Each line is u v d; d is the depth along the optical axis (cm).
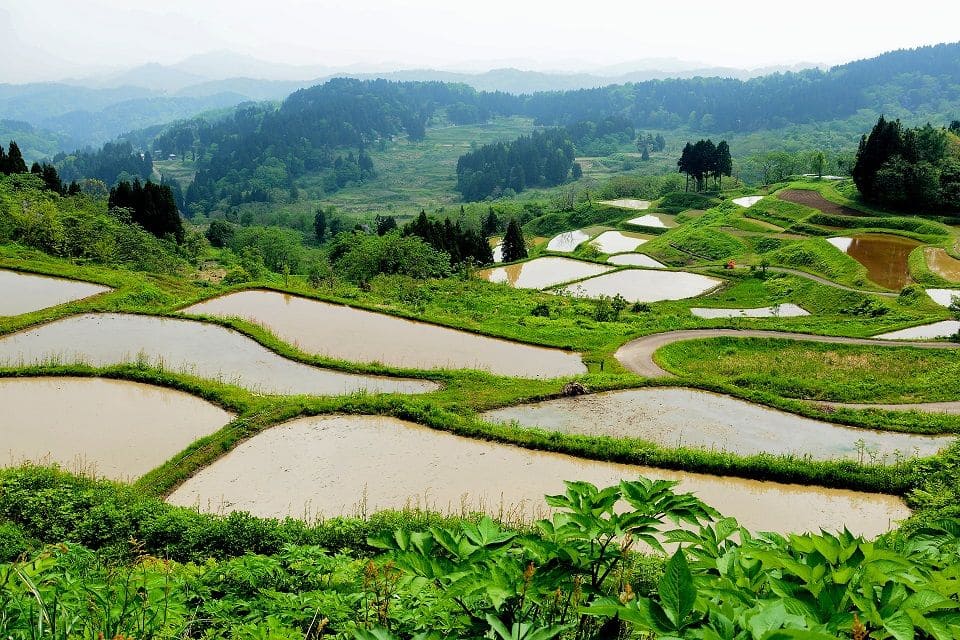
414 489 2339
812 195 11981
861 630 341
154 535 1759
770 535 510
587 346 4619
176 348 3900
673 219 13962
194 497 2255
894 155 10638
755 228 11019
